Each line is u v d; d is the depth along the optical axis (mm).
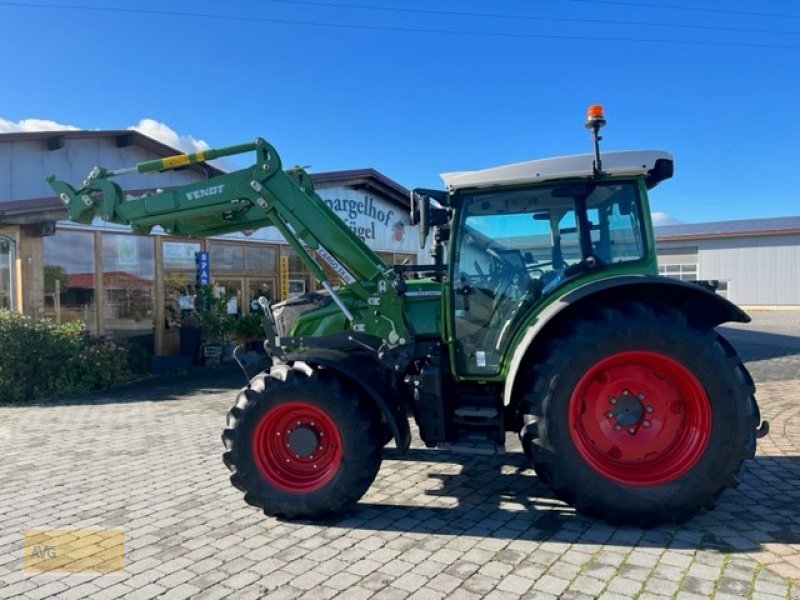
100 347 10008
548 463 3844
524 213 4371
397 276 4492
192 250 13078
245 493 4148
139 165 4938
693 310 4172
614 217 4277
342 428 3994
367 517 4113
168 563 3518
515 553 3504
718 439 3689
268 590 3174
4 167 12680
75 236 11227
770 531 3703
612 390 3910
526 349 3912
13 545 3820
